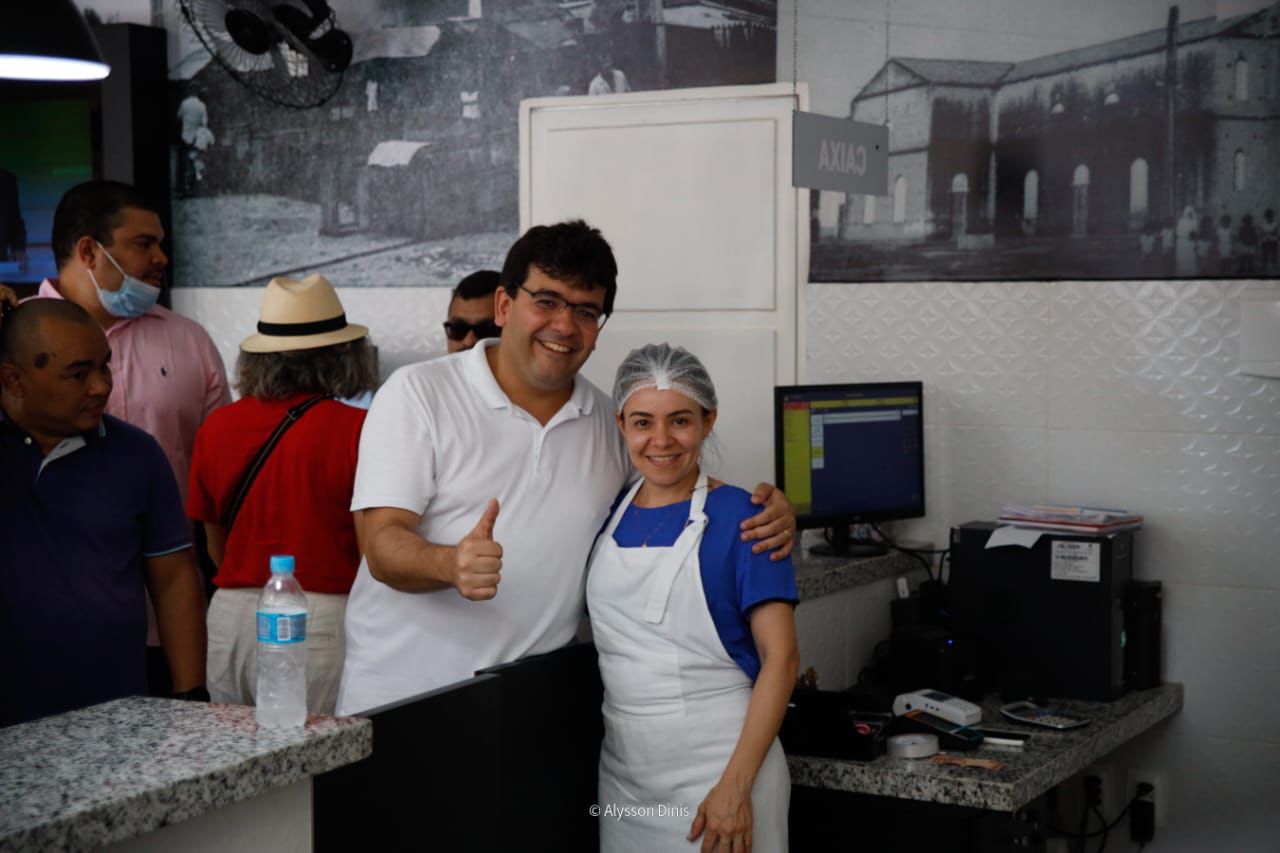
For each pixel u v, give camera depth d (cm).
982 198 429
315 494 307
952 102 431
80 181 515
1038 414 427
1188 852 417
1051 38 418
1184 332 409
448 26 493
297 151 515
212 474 317
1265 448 402
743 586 245
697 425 250
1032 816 314
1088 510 398
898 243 441
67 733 173
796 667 245
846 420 406
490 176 491
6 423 249
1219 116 402
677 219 468
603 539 259
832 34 444
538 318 240
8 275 523
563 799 257
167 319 385
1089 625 371
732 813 236
